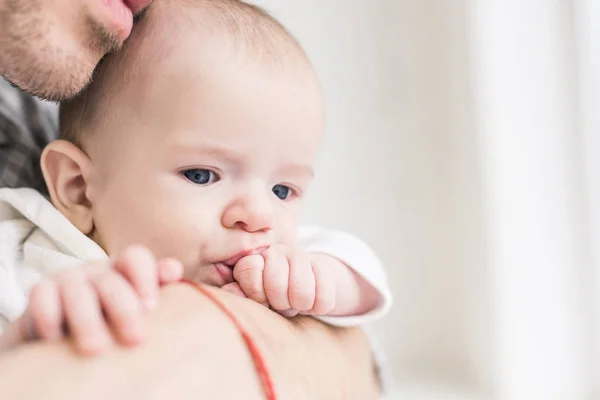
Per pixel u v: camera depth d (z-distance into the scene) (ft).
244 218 2.54
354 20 5.82
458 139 5.40
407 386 5.49
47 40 2.28
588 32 4.88
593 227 5.00
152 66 2.68
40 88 2.42
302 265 2.36
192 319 1.60
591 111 4.93
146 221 2.60
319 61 5.74
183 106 2.60
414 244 5.80
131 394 1.33
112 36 2.40
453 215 5.56
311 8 5.74
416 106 5.73
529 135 4.97
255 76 2.68
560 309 4.99
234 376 1.52
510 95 4.99
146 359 1.42
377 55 5.84
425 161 5.72
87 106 2.81
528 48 4.95
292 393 1.75
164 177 2.59
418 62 5.69
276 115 2.68
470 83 5.18
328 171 5.73
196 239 2.53
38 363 1.34
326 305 2.38
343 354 2.44
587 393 5.05
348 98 5.79
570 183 4.98
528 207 4.99
